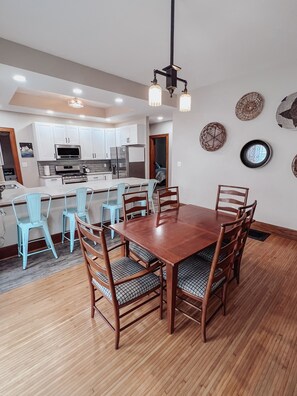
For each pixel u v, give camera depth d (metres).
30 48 2.53
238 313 1.88
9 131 5.14
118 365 1.44
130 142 6.11
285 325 1.75
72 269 2.58
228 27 2.15
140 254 2.08
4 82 2.94
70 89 3.26
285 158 3.23
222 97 3.84
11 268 2.60
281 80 3.12
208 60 2.92
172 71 1.77
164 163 8.86
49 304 2.00
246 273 2.46
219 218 2.31
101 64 3.00
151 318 1.83
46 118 5.66
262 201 3.58
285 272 2.48
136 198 2.46
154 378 1.35
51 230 3.24
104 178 6.59
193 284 1.62
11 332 1.69
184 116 4.55
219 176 4.12
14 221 2.87
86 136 6.27
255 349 1.54
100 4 1.81
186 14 1.93
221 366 1.42
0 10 1.86
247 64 3.06
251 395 1.26
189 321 1.80
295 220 3.25
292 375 1.36
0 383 1.33
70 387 1.31
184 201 4.84
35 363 1.45
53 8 1.85
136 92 3.73
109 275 1.36
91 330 1.71
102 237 1.28
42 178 5.59
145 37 2.32
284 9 1.87
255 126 3.49
